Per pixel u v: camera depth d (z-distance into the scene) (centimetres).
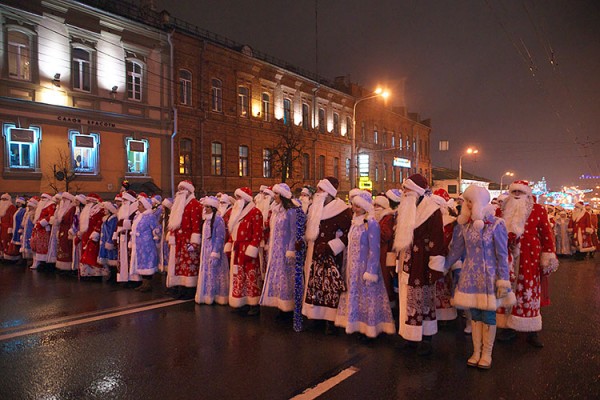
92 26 2036
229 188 2767
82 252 965
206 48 2577
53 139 1920
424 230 525
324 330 633
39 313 706
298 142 3186
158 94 2327
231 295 703
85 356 523
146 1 2419
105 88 2092
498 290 477
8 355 525
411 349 555
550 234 565
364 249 573
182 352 539
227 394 430
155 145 2322
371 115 4462
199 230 786
